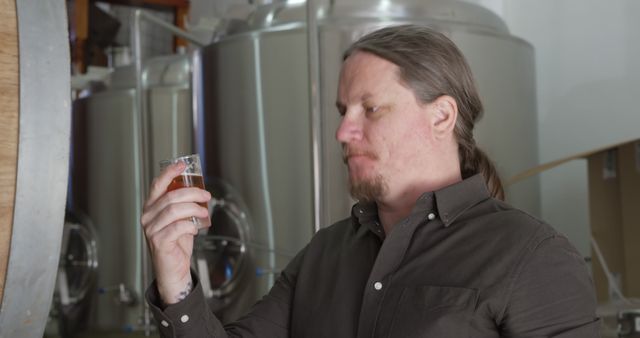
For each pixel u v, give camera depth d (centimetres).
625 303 234
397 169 120
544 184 373
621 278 251
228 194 301
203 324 122
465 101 124
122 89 427
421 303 113
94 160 434
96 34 658
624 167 248
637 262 245
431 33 123
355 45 125
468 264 113
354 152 122
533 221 115
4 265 100
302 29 284
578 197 362
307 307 130
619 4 346
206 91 316
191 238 120
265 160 290
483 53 295
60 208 104
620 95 347
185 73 418
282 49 286
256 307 142
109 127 426
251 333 137
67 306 438
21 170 100
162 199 114
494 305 109
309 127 257
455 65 123
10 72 100
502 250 112
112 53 520
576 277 111
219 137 307
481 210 120
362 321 118
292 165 284
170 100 412
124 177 421
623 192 248
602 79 354
